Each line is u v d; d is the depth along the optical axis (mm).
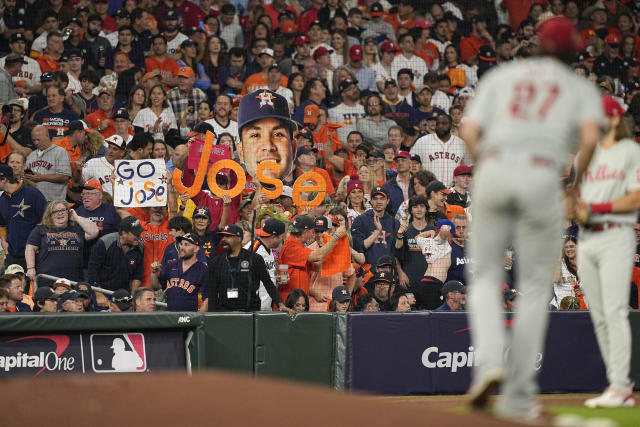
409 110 44188
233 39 48438
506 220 12008
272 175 33625
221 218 30906
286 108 35344
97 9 46219
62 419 10414
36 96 37344
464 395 26438
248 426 10281
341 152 38812
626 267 17109
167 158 35031
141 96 38625
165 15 47156
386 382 26188
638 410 16312
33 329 24312
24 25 43250
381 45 48125
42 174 33219
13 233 30438
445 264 30484
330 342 26406
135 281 29594
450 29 52625
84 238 29750
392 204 36125
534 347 12148
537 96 11922
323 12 51594
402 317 26500
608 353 17844
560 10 55219
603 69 49781
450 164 40000
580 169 12727
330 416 10836
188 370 25422
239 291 26859
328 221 29391
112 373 24953
